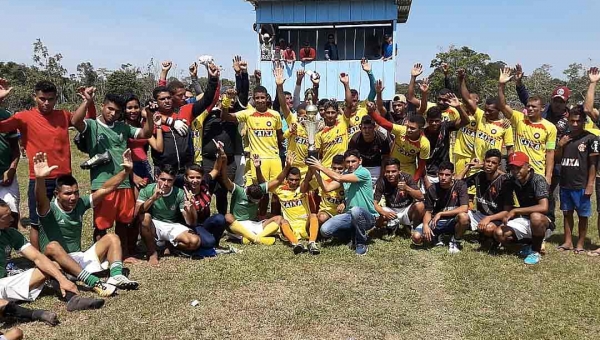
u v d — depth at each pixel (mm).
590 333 4312
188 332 4234
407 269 5898
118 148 5906
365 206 6660
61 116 5617
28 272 4785
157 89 6559
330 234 6738
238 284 5332
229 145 7648
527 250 6406
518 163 6250
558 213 9352
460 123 7570
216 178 7227
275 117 7734
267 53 15969
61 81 36906
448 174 6633
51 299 4898
